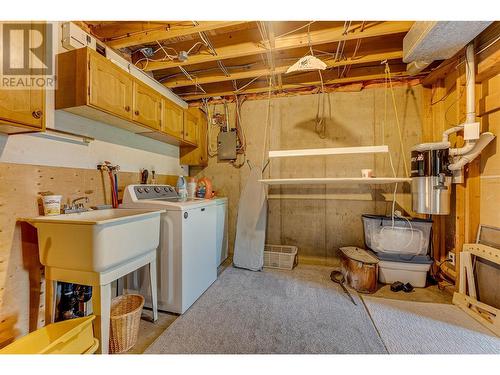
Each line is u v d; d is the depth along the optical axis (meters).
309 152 2.17
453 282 2.35
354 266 2.35
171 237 1.92
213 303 2.08
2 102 1.17
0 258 1.35
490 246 1.91
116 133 2.19
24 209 1.46
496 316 1.69
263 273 2.78
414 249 2.41
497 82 1.92
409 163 2.84
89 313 1.78
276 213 3.21
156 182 2.78
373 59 2.34
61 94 1.62
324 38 2.04
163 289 1.93
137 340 1.58
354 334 1.64
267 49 2.16
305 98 3.14
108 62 1.74
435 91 2.65
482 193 2.04
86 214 1.73
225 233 3.23
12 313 1.41
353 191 3.00
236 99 3.29
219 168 3.44
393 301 2.10
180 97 3.31
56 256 1.35
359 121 2.98
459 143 2.23
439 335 1.62
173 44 2.37
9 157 1.40
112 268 1.39
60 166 1.68
